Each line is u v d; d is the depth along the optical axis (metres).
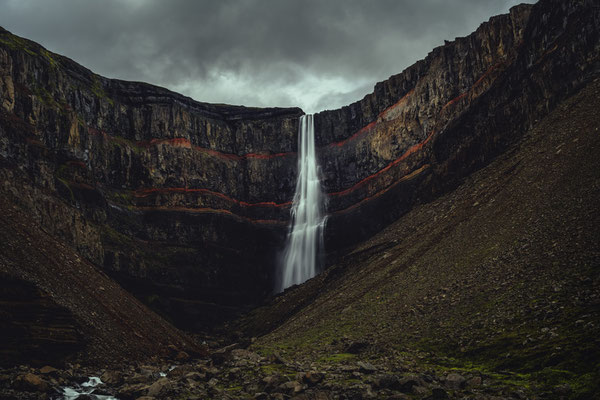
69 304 57.28
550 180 60.62
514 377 31.78
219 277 121.25
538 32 86.44
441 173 96.25
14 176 80.44
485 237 60.53
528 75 86.00
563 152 64.00
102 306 63.91
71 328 53.94
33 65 96.81
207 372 42.59
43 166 88.62
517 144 80.56
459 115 97.44
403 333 48.31
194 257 119.31
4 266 53.59
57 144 97.00
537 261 46.81
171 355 64.88
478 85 95.81
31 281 54.19
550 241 48.59
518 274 46.69
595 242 43.53
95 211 101.94
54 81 101.62
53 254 66.06
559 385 28.16
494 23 95.62
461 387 31.34
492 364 35.25
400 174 112.25
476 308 45.50
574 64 77.81
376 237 99.88
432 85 108.00
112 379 45.28
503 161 80.19
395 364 39.00
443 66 105.81
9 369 45.44
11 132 84.25
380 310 58.88
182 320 108.88
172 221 120.25
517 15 91.38
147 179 120.81
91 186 102.19
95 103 115.50
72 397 39.38
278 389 34.47
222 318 114.88
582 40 77.31
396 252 79.94
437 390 29.75
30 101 91.25
